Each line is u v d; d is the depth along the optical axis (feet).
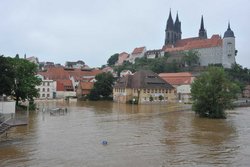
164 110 311.47
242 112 326.03
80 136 163.22
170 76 527.81
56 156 122.52
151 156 124.36
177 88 493.36
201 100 262.06
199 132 181.68
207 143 149.79
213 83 262.88
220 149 137.39
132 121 226.38
